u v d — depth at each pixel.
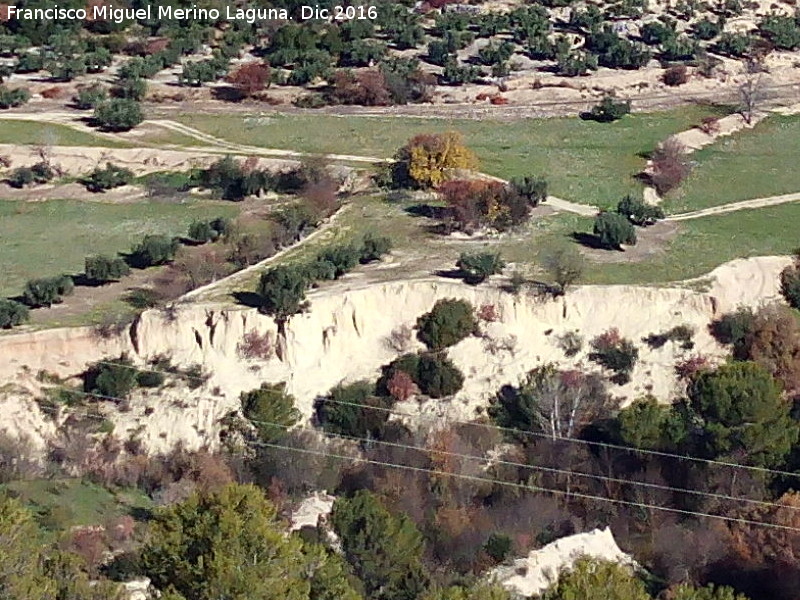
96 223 118.94
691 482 82.50
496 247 105.06
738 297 100.06
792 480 80.94
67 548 64.50
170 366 92.50
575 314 96.88
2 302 95.12
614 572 53.81
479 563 73.69
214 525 53.28
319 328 95.06
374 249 103.44
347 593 54.50
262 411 88.19
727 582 75.00
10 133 136.62
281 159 126.94
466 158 119.62
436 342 95.00
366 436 89.00
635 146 131.88
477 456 86.69
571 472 85.00
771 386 82.75
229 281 100.69
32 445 86.62
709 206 118.06
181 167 129.12
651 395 92.31
